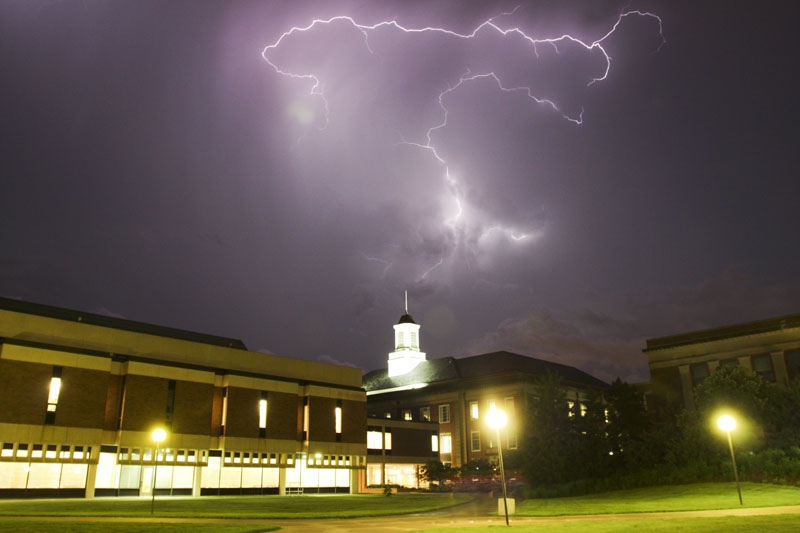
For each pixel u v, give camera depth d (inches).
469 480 2357.3
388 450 2763.3
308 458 2177.7
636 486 1632.6
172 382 1846.7
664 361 2522.1
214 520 1003.3
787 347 2258.9
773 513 901.8
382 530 851.4
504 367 3142.2
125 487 1711.4
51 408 1577.3
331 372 2460.6
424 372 3494.1
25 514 1055.0
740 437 1531.7
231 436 1964.8
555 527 795.4
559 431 1942.7
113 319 2145.7
